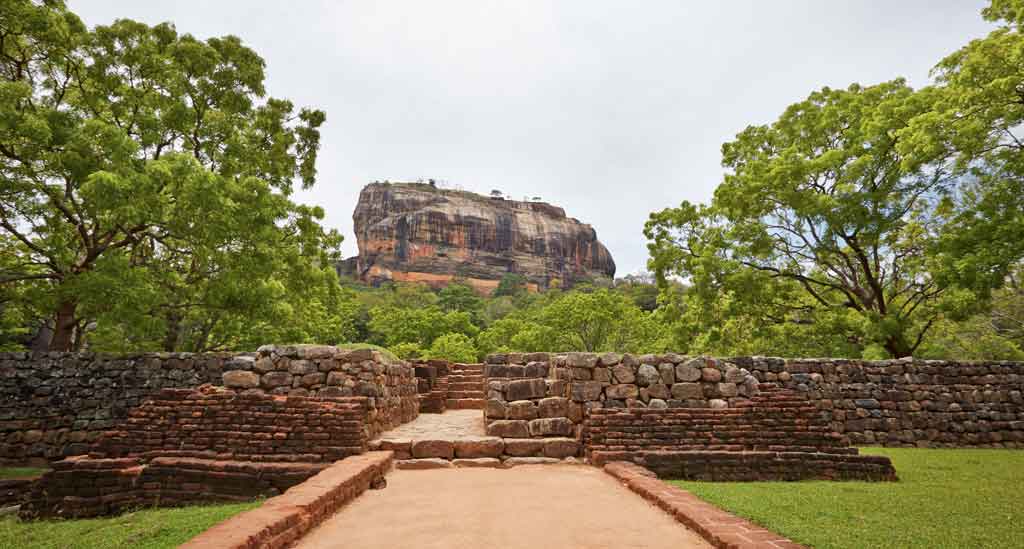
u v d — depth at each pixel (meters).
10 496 8.75
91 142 11.17
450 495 6.21
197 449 7.81
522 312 53.03
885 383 12.43
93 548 4.60
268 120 16.52
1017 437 12.00
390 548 4.28
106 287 10.98
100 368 12.05
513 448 8.68
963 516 5.03
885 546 4.04
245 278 13.11
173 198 12.07
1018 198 11.74
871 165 14.67
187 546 3.49
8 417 11.45
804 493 6.20
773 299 17.78
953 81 11.69
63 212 12.38
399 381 11.84
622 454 8.00
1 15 10.77
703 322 18.66
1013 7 10.80
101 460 7.16
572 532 4.70
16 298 13.15
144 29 13.51
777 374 12.34
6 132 10.36
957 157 12.02
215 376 12.12
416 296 70.31
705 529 4.43
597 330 29.27
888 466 7.67
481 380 18.86
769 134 18.67
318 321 23.52
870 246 16.59
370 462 7.00
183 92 13.55
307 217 16.44
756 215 16.92
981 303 13.41
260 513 4.38
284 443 7.88
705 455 7.80
